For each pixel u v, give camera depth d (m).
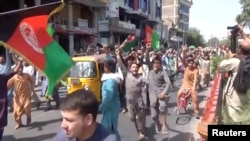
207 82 16.31
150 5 66.31
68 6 34.69
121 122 9.09
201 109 10.43
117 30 45.56
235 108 4.32
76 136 2.13
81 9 39.62
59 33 33.69
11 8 30.69
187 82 9.58
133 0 55.38
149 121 9.09
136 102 7.23
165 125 7.83
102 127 2.27
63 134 2.30
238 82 4.27
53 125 8.64
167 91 7.46
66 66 5.42
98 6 41.38
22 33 5.09
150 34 18.08
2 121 6.46
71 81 10.04
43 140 7.41
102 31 42.38
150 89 7.66
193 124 8.78
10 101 10.28
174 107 11.06
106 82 5.51
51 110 10.38
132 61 10.23
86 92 2.16
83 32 37.59
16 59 8.67
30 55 5.15
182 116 9.70
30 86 8.50
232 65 4.44
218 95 5.07
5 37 5.00
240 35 4.69
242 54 4.44
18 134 7.85
